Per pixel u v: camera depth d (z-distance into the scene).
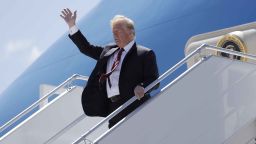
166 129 13.08
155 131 12.93
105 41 29.72
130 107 13.09
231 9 22.28
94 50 14.36
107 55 13.50
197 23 23.75
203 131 13.57
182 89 13.39
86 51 14.30
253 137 14.41
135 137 12.66
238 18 21.81
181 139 13.24
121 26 13.02
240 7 21.92
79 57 31.25
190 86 13.52
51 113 17.83
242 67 14.39
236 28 19.67
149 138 12.84
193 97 13.52
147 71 12.89
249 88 14.43
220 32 20.22
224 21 22.39
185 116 13.36
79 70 30.41
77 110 18.28
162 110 13.08
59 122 17.89
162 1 26.83
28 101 34.34
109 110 13.47
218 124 13.81
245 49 18.09
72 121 18.12
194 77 13.60
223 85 14.01
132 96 12.95
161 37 25.59
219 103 13.88
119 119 13.21
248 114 14.34
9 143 17.25
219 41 19.12
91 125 17.89
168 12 25.91
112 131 12.40
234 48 18.50
